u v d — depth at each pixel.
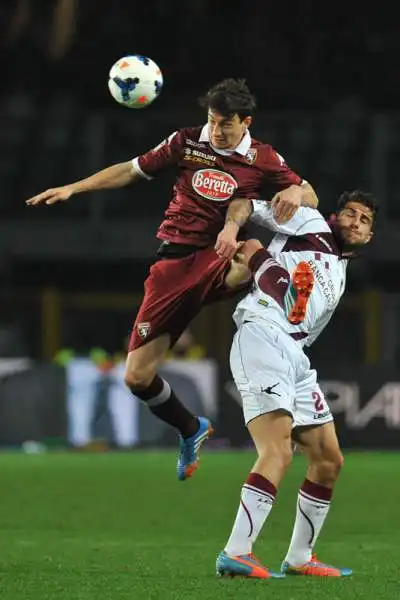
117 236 94.75
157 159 28.81
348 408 70.06
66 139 103.12
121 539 33.84
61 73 109.56
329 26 111.56
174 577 25.80
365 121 105.25
